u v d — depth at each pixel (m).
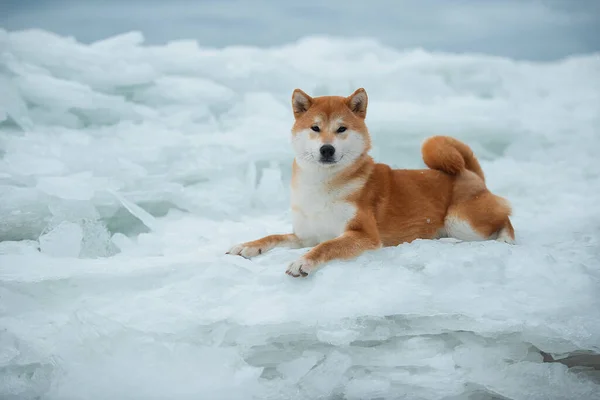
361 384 3.27
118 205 5.59
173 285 3.88
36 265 4.12
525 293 3.80
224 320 3.50
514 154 7.90
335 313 3.57
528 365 3.35
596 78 10.60
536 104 9.55
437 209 4.82
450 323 3.60
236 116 8.31
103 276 3.92
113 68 8.48
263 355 3.54
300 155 4.53
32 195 5.32
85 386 3.13
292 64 9.86
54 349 3.32
